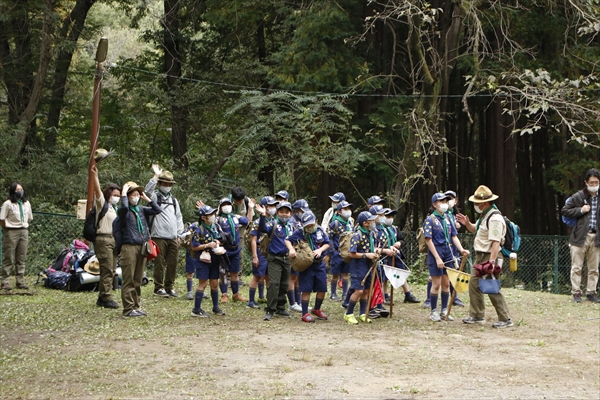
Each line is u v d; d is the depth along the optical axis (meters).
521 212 32.84
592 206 13.34
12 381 6.97
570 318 11.45
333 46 22.95
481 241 10.60
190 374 7.35
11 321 10.02
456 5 21.62
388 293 14.48
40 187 21.27
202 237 10.61
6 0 23.47
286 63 22.98
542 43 24.50
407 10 18.47
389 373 7.59
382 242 10.80
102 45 12.95
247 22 24.61
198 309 10.70
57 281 13.57
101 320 10.16
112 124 26.66
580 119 17.95
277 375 7.38
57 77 26.33
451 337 9.68
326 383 7.10
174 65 27.58
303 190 27.58
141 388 6.78
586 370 7.98
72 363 7.65
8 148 21.56
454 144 33.28
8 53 25.88
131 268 10.46
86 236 11.22
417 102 22.17
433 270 10.98
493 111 27.78
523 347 9.14
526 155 32.19
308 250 10.43
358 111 24.78
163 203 12.60
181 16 27.94
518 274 17.80
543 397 6.86
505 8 21.61
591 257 13.43
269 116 21.25
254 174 23.28
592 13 16.97
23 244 13.23
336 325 10.43
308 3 23.56
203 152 27.47
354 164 20.78
